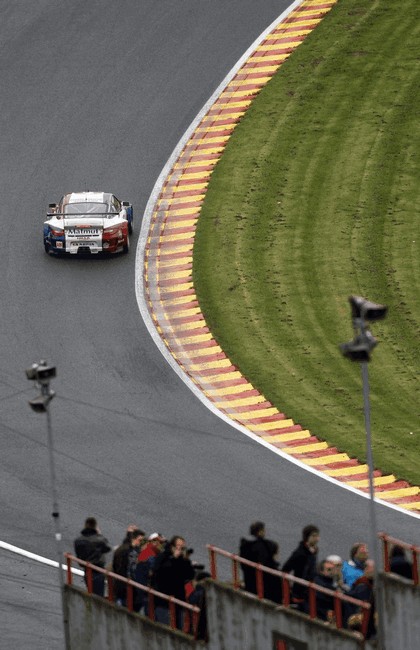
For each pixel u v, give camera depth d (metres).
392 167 182.25
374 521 84.12
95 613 93.12
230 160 187.00
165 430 132.50
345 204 176.25
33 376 93.25
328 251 167.50
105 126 195.00
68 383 141.88
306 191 179.75
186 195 181.00
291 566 86.19
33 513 118.62
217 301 158.38
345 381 141.50
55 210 170.62
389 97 195.62
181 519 116.88
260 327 152.88
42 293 160.25
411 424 132.62
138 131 193.88
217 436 131.12
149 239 172.25
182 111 197.38
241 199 179.12
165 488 121.94
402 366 144.25
